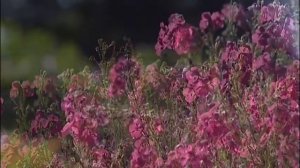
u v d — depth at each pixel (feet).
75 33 95.35
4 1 101.96
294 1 23.57
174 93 22.63
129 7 96.12
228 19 26.09
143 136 21.15
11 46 74.43
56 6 100.22
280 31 22.82
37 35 78.54
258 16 24.22
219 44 24.99
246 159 20.35
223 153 20.36
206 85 20.99
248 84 21.89
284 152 19.16
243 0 30.09
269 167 19.85
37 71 68.39
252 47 23.34
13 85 24.67
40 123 23.62
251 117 20.20
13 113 34.01
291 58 22.97
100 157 21.74
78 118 21.59
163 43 23.95
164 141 21.45
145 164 20.68
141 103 22.59
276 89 19.76
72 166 22.53
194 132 20.98
